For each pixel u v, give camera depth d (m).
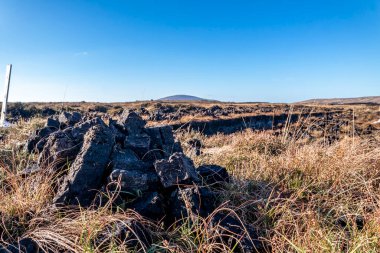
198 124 20.20
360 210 3.70
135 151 4.32
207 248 2.83
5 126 8.47
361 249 2.86
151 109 30.77
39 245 2.69
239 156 6.14
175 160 3.69
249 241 3.02
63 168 3.97
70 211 3.26
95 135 3.76
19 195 3.40
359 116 23.03
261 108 41.16
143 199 3.47
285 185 4.42
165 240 2.88
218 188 4.12
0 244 2.67
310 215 3.35
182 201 3.38
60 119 6.25
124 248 2.64
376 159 4.93
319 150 5.74
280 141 7.27
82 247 2.63
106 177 3.68
